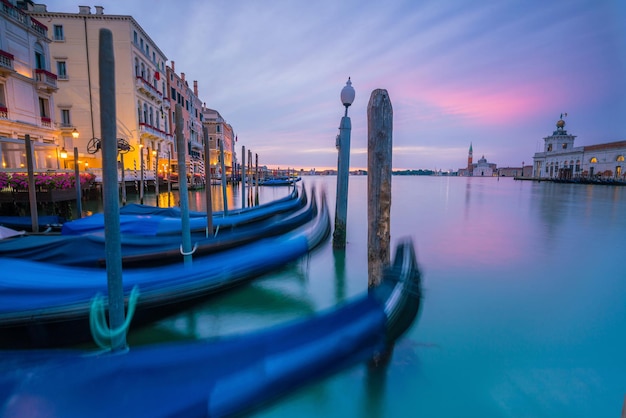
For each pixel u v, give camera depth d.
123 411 2.18
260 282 6.02
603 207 21.44
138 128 29.56
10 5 18.67
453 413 3.32
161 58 37.28
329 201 24.83
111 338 3.26
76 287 4.06
